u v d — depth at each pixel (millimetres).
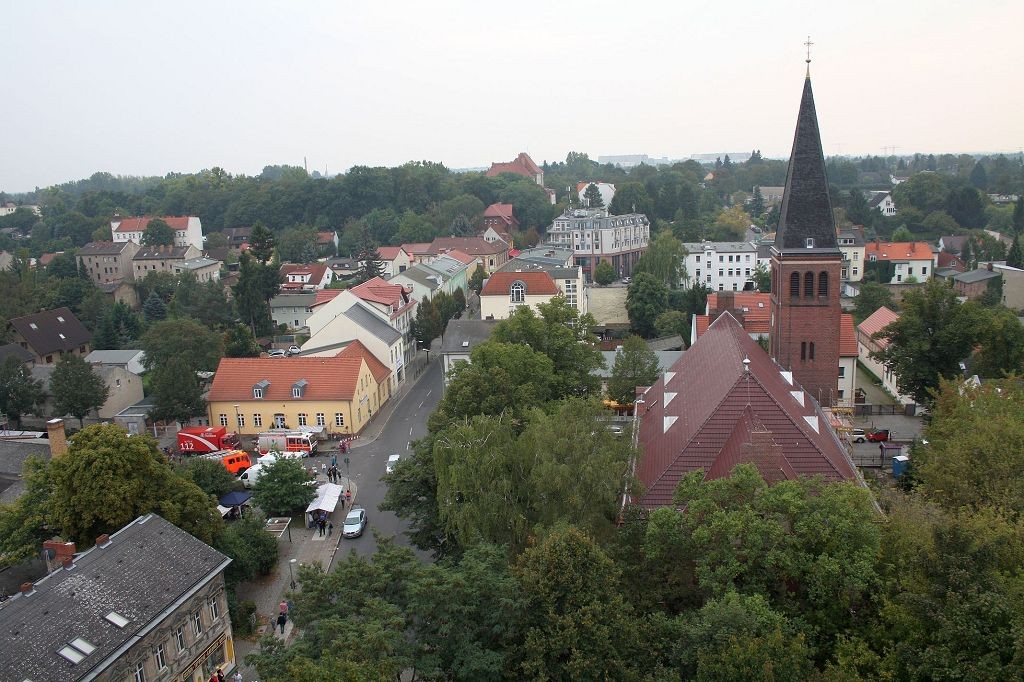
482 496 42500
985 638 28406
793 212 63656
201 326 110812
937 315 75188
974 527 33000
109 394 95312
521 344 72125
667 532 36094
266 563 56125
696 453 44281
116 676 36375
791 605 33875
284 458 65250
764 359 58438
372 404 95438
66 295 149125
